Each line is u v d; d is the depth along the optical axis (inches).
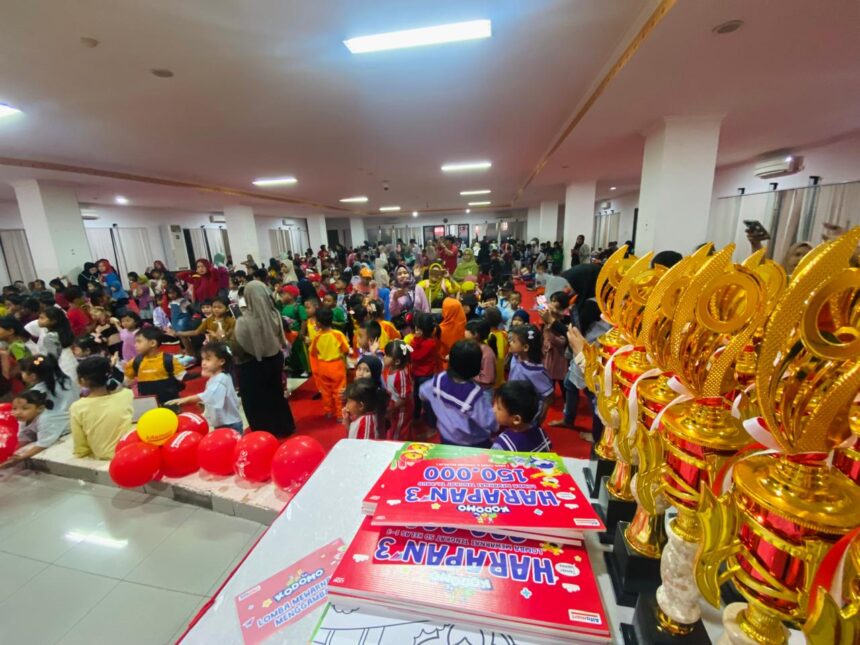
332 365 113.2
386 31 82.0
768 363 11.5
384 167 238.5
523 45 90.0
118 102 115.3
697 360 16.3
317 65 96.3
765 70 94.5
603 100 114.6
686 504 16.7
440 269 171.2
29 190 220.4
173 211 453.4
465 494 24.0
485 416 63.2
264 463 67.8
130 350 145.7
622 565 20.9
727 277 14.7
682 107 121.7
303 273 324.2
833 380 10.8
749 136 160.7
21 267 316.2
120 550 63.2
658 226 138.4
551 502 22.9
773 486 12.6
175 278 289.1
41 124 131.9
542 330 119.1
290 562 23.8
